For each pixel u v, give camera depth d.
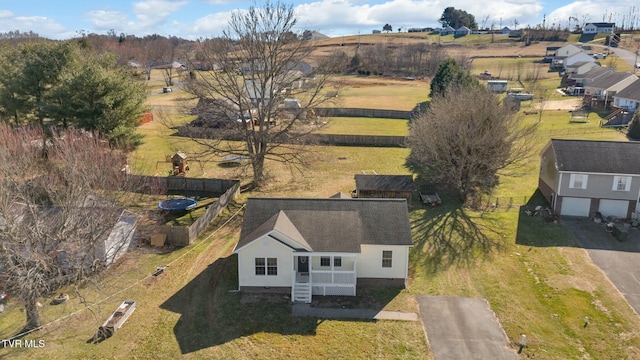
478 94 44.12
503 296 27.02
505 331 23.86
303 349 22.44
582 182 37.75
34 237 23.56
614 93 79.00
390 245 27.55
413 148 46.59
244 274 27.17
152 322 24.34
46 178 32.06
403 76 134.50
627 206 37.59
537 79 105.88
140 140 52.66
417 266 30.58
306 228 27.89
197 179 44.88
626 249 32.69
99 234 26.19
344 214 28.81
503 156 40.16
